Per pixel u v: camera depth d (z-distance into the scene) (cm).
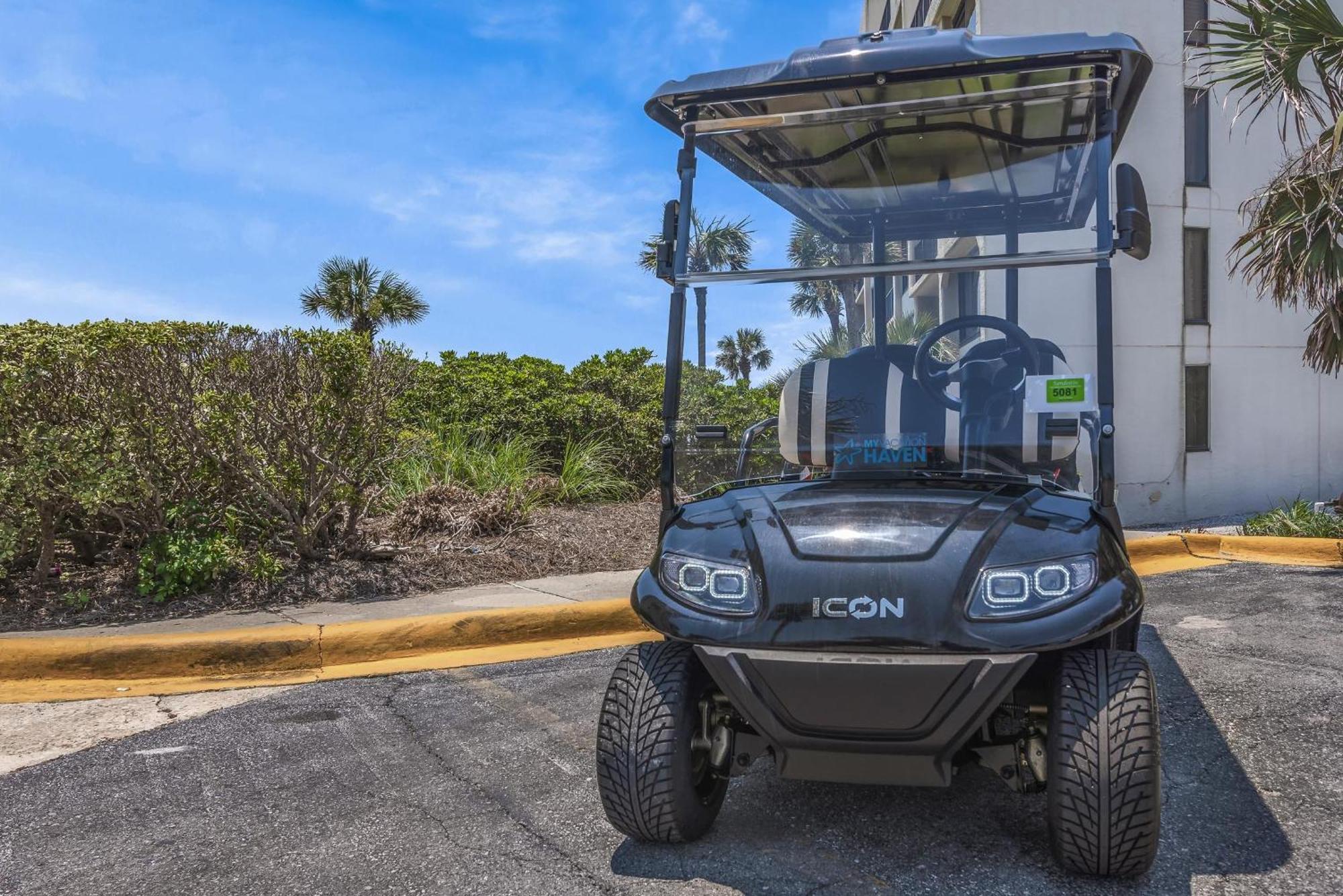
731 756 311
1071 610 260
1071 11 1206
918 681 258
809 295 357
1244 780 345
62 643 530
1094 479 315
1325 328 877
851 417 341
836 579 271
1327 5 793
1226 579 742
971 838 305
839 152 392
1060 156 371
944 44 329
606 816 313
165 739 427
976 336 340
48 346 621
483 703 470
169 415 645
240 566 677
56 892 287
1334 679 462
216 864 303
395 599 670
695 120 367
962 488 318
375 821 333
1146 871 269
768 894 273
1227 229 1234
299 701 482
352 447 723
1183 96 1220
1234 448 1238
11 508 620
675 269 360
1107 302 318
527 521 889
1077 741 257
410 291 3241
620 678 301
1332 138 794
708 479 355
